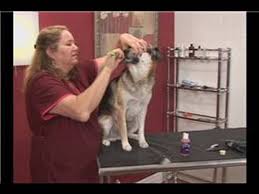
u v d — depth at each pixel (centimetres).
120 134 178
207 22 288
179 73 313
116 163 158
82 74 164
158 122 309
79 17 229
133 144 184
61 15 215
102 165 156
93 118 166
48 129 152
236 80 275
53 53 150
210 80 291
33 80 148
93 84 145
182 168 159
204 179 284
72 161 155
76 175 155
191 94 308
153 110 301
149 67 169
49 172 153
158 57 174
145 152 173
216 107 289
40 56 151
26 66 190
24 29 184
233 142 183
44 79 145
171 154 171
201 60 295
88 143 159
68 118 153
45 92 145
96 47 241
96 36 240
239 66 271
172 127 319
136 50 166
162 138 198
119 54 156
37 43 152
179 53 302
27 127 204
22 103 199
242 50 266
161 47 298
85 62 169
